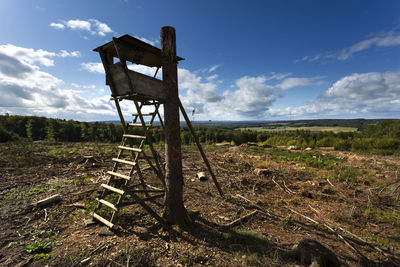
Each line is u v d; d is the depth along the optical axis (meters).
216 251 2.63
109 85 3.46
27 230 3.11
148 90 3.31
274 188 5.79
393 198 4.95
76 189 5.11
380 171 8.37
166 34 3.21
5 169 6.74
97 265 2.26
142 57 3.65
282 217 3.83
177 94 3.38
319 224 3.54
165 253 2.56
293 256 2.52
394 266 2.43
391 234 3.24
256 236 2.95
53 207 3.98
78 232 3.08
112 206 3.29
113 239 2.88
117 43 2.94
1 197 4.46
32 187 5.23
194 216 3.72
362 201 4.76
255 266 2.31
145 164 8.52
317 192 5.41
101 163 8.52
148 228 3.21
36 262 2.33
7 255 2.47
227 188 5.60
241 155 12.31
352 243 2.95
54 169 7.16
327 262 2.29
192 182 6.13
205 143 23.19
